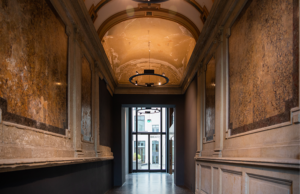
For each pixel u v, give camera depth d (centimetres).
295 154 275
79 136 627
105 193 1015
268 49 358
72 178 541
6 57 302
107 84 1142
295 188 257
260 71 384
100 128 962
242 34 471
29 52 365
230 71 546
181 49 1248
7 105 303
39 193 366
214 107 675
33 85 377
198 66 902
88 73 768
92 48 812
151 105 1407
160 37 1142
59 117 496
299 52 276
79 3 581
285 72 308
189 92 1172
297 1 283
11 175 288
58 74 495
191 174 1076
